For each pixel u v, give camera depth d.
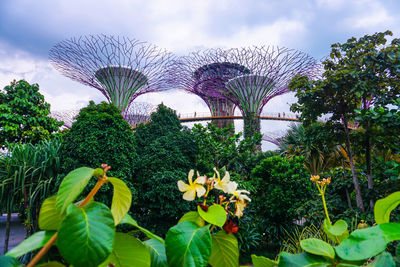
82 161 6.23
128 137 7.00
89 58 20.19
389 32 6.46
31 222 5.78
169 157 7.19
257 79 21.66
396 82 6.10
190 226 0.78
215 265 0.98
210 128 9.79
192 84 26.03
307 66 20.06
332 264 0.70
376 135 5.20
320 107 6.77
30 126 11.50
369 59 5.97
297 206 7.21
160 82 23.19
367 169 6.01
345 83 6.18
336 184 6.95
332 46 6.94
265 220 7.77
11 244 8.94
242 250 6.81
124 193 0.77
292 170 7.71
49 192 5.89
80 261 0.53
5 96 11.52
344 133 6.67
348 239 0.71
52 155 6.12
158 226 6.81
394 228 0.67
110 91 21.23
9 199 5.71
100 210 0.61
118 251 0.78
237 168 10.77
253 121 22.06
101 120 6.69
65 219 0.55
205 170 8.12
